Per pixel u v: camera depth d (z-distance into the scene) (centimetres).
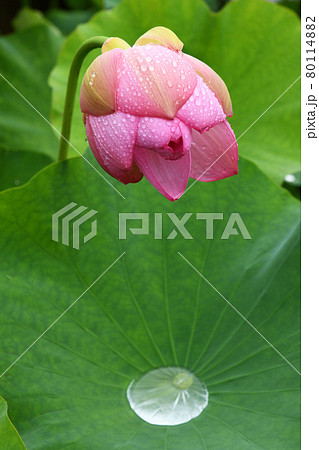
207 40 121
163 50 95
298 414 101
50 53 142
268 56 120
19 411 99
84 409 101
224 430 100
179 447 98
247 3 121
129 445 98
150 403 102
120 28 121
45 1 180
